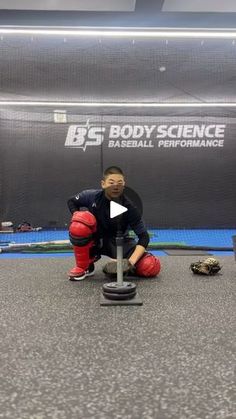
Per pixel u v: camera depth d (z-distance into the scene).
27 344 1.16
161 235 6.17
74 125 7.18
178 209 7.23
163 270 2.48
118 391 0.87
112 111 7.17
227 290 1.87
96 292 1.84
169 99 6.96
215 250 3.88
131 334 1.24
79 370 0.98
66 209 7.20
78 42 6.09
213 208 7.23
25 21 3.47
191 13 3.42
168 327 1.31
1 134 7.06
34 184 7.14
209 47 6.36
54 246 3.98
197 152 7.23
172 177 7.24
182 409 0.79
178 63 6.75
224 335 1.23
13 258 3.17
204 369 0.98
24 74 6.65
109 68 6.75
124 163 7.24
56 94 6.80
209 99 6.95
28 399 0.84
